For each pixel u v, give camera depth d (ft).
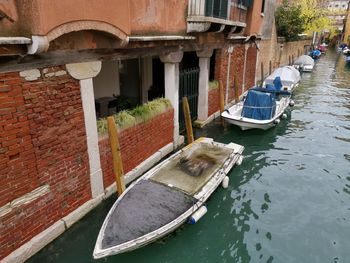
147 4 20.57
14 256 14.93
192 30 25.94
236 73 43.01
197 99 35.24
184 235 18.81
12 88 13.41
